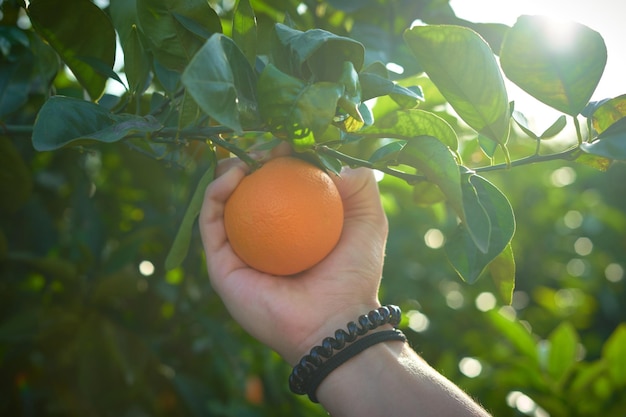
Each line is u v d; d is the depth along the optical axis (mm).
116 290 745
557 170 1807
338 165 446
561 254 1694
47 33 504
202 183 468
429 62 428
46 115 422
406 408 448
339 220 478
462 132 800
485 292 1304
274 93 383
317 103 377
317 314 500
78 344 756
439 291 1292
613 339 912
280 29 414
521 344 971
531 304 1690
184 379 807
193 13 446
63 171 854
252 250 468
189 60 460
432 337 1189
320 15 660
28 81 624
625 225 1744
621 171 1896
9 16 687
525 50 426
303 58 390
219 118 344
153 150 585
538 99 448
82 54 521
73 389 804
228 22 694
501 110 437
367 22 641
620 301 1688
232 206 473
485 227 409
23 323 732
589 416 918
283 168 464
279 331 501
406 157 425
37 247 816
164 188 886
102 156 933
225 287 511
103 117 445
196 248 809
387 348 484
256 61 495
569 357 947
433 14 635
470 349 1208
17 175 622
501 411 984
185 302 851
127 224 928
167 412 848
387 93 424
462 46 415
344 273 516
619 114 465
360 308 508
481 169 471
